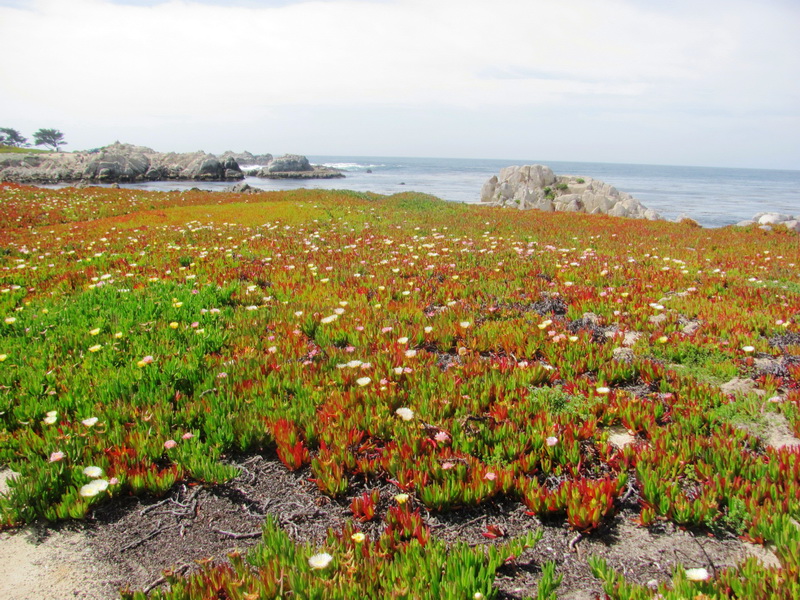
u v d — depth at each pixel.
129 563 3.26
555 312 8.57
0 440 4.45
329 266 11.67
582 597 2.86
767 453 4.09
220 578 2.95
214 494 3.96
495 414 4.77
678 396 5.12
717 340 6.68
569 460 4.16
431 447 4.29
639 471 3.88
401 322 7.45
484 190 48.44
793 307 8.28
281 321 7.56
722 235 19.56
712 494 3.57
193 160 106.06
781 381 5.48
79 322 7.33
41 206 26.53
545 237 17.61
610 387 5.58
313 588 2.75
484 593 2.80
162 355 6.15
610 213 36.97
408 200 31.44
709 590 2.73
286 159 107.31
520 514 3.66
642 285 9.86
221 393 5.18
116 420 4.71
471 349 6.59
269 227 18.84
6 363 5.91
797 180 176.38
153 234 16.98
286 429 4.52
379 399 5.03
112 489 3.84
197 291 8.73
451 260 12.48
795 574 2.73
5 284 9.96
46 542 3.46
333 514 3.71
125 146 115.12
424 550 3.17
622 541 3.36
